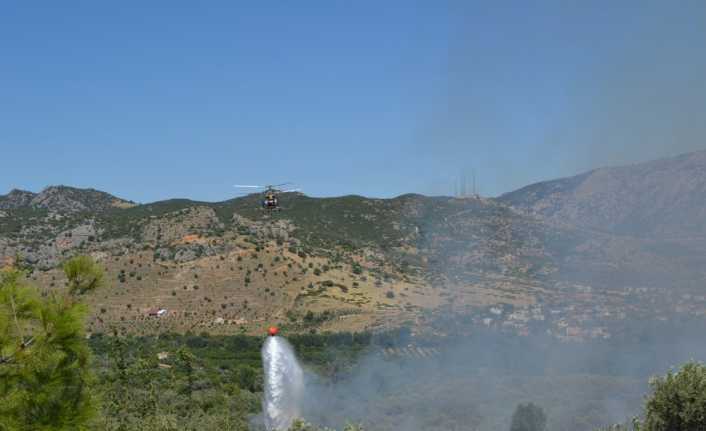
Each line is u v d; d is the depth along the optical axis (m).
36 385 13.34
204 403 57.59
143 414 41.94
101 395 15.33
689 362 22.58
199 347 124.69
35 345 13.18
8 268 14.47
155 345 110.25
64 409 13.57
